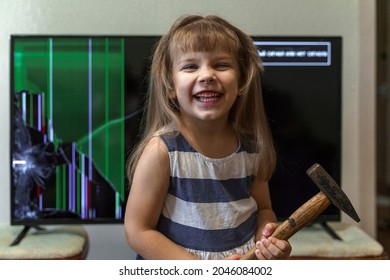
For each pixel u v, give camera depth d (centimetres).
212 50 100
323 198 95
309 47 149
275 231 96
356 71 160
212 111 98
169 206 105
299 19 154
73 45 146
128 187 149
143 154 105
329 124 151
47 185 148
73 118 148
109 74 147
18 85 146
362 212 165
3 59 152
